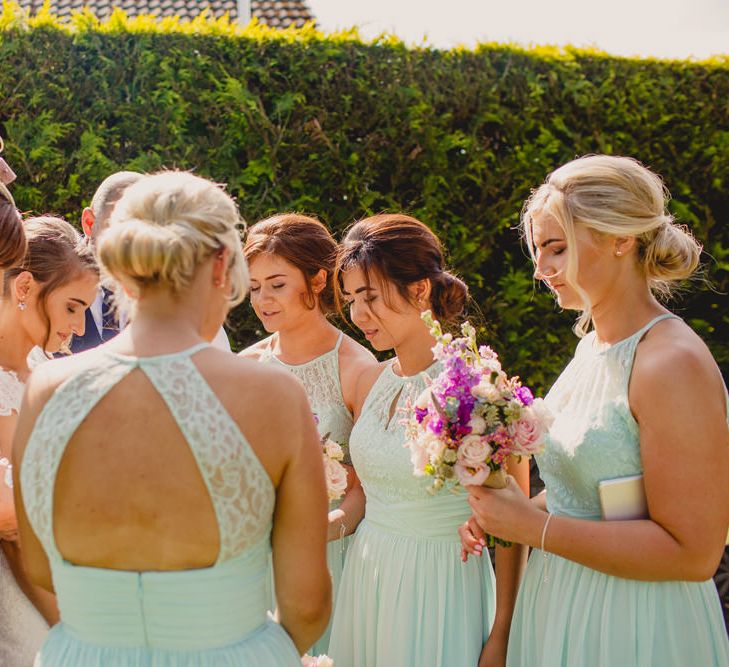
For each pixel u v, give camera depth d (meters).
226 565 1.51
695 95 5.57
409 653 2.40
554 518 1.97
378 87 5.13
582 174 1.96
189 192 1.54
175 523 1.46
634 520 1.90
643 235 1.96
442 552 2.44
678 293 5.43
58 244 2.29
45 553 1.63
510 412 1.95
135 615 1.49
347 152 5.07
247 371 1.54
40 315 2.25
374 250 2.50
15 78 4.61
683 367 1.82
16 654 2.05
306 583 1.63
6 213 1.98
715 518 1.80
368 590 2.53
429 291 2.52
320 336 3.04
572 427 2.04
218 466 1.45
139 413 1.47
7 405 2.06
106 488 1.46
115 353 1.53
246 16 11.07
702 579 1.85
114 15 4.79
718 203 5.68
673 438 1.81
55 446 1.47
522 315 5.38
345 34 5.13
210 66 4.90
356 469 2.65
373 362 2.99
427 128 5.15
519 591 2.25
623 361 1.95
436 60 5.23
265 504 1.53
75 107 4.70
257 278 2.95
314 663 2.02
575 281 1.95
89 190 4.66
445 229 5.20
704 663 1.92
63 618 1.60
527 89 5.34
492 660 2.31
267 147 4.92
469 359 2.04
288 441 1.55
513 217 5.29
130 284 1.53
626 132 5.50
